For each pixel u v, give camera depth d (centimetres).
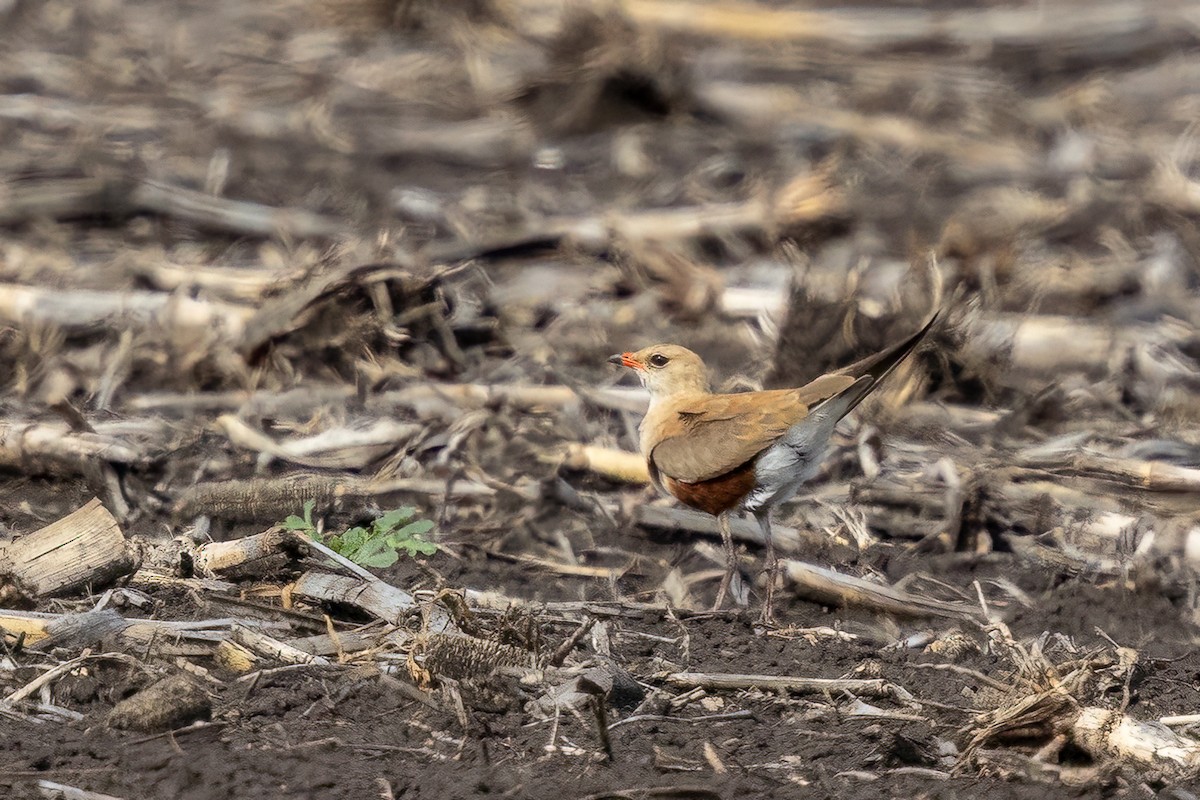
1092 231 1802
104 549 951
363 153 2081
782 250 1694
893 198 1889
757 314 1559
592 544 1123
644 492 1209
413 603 934
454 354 1414
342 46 2528
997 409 1369
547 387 1352
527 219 1811
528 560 1080
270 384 1364
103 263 1638
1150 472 1186
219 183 1884
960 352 1377
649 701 854
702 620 994
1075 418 1352
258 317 1384
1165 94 2356
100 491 1148
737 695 876
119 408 1298
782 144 2127
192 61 2425
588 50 2252
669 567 1097
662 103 2233
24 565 938
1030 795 769
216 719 805
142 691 805
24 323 1410
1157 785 783
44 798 720
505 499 1158
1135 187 1917
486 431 1275
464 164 2069
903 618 1016
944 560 1113
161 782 741
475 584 1036
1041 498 1164
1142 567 1066
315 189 1927
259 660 872
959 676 914
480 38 2497
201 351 1377
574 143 2172
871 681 879
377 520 1048
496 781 755
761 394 1048
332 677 855
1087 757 818
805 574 1036
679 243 1745
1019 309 1574
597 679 836
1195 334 1526
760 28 2569
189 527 1098
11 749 764
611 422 1321
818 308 1381
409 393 1333
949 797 764
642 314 1571
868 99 2292
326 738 793
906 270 1592
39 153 1986
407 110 2269
